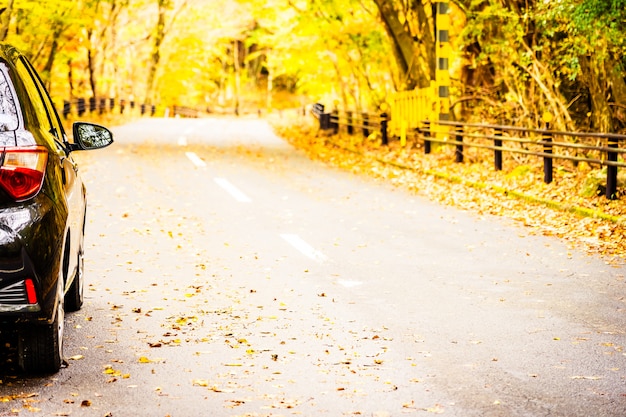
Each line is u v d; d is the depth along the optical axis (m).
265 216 15.20
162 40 65.44
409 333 7.63
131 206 16.02
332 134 35.12
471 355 6.93
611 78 17.05
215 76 95.75
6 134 5.71
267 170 22.98
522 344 7.26
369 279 10.08
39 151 5.76
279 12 35.09
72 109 47.16
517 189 17.11
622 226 13.15
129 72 69.00
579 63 17.67
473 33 21.03
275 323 7.97
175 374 6.35
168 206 16.16
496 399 5.82
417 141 27.06
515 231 13.55
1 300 5.55
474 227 13.98
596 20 14.48
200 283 9.78
